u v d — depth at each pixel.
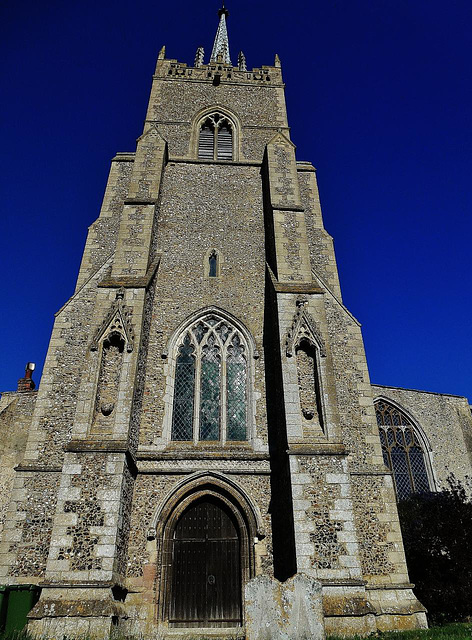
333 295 16.17
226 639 10.23
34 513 12.20
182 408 14.13
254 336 15.13
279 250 15.07
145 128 20.08
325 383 12.56
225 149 20.19
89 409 11.79
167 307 15.45
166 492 12.42
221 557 12.30
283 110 21.28
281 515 12.26
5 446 17.05
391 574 11.91
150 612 11.04
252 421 13.79
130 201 15.80
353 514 11.91
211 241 16.95
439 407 24.33
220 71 22.34
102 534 10.32
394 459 22.89
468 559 14.48
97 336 12.75
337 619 9.82
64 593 9.68
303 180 19.05
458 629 10.30
